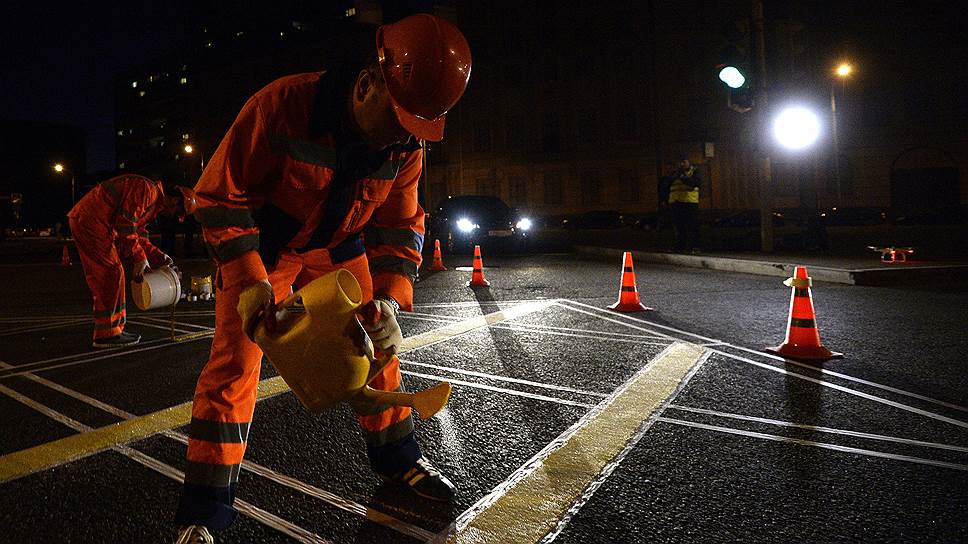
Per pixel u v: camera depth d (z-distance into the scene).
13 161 109.69
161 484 2.84
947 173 43.59
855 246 15.60
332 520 2.45
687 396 3.94
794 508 2.48
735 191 46.12
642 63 47.72
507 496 2.61
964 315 6.37
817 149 45.16
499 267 13.70
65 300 10.52
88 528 2.44
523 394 4.07
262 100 2.05
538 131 50.59
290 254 2.39
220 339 2.12
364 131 2.12
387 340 1.98
